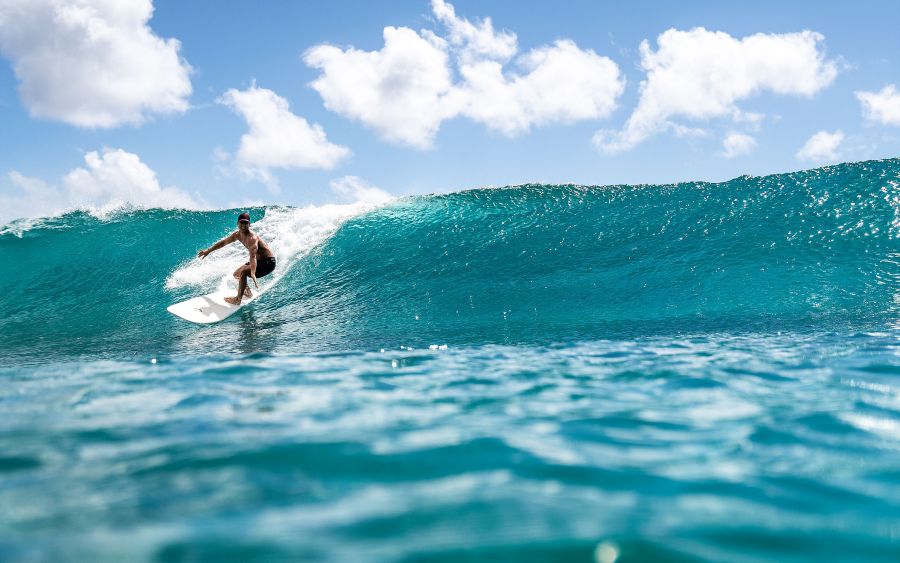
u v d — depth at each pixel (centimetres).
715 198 1230
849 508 206
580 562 167
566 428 314
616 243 1119
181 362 619
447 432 308
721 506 208
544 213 1263
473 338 726
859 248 987
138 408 386
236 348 726
